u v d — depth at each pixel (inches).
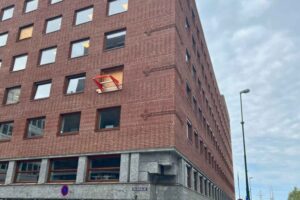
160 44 772.6
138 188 641.6
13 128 896.9
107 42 871.1
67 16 988.6
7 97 983.0
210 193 1171.9
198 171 940.0
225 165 1914.4
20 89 964.0
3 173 856.9
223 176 1737.2
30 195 762.8
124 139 707.4
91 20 931.3
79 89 853.8
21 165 836.0
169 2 813.9
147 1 848.9
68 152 764.6
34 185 768.9
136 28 828.0
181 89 790.5
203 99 1209.4
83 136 765.3
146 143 680.4
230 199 2190.0
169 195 655.8
